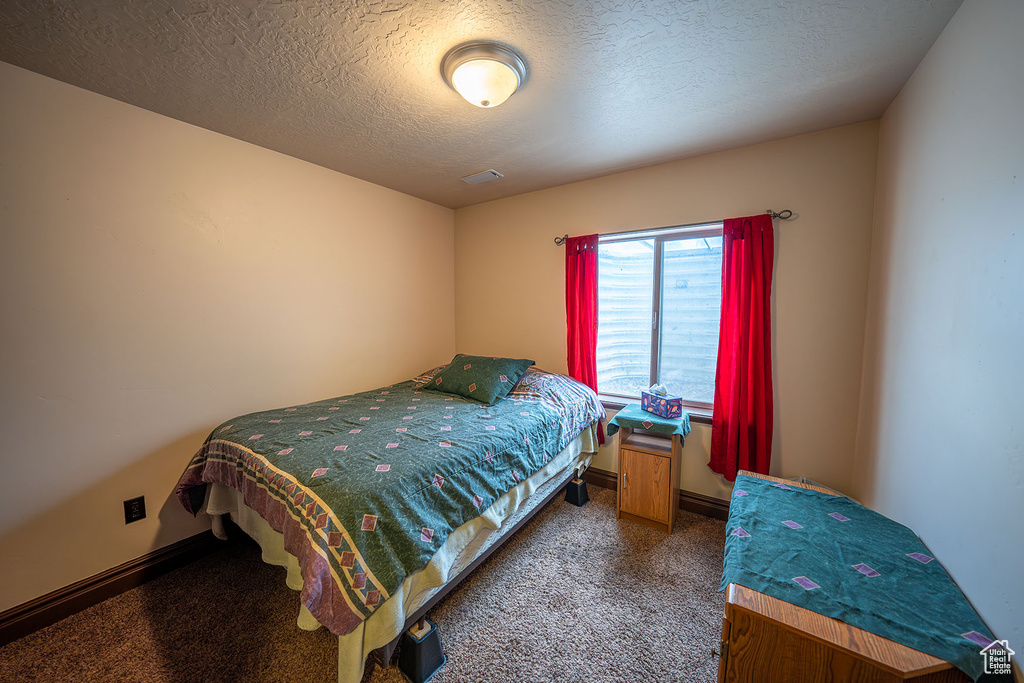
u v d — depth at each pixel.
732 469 2.22
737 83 1.57
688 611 1.62
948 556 1.13
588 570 1.88
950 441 1.14
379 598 1.12
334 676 1.34
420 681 1.29
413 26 1.24
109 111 1.67
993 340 0.95
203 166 1.96
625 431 2.40
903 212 1.52
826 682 0.94
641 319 2.77
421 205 3.22
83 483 1.67
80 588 1.66
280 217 2.29
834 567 1.18
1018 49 0.87
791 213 2.09
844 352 2.01
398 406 2.33
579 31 1.26
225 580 1.86
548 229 2.99
